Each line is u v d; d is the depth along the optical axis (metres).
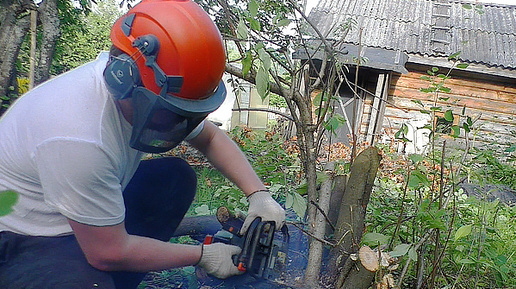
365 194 1.89
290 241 2.14
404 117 10.27
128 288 1.72
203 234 1.99
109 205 1.33
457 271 2.11
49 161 1.27
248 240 1.58
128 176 1.57
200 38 1.27
